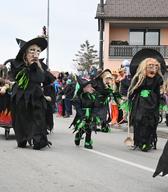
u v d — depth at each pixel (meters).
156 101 11.45
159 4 38.69
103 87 13.78
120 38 38.84
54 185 7.20
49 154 10.09
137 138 11.31
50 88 12.50
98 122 11.32
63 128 16.31
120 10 37.88
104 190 6.95
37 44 11.08
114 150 11.21
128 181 7.60
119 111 17.73
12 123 11.19
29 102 10.73
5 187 7.04
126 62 18.11
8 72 12.13
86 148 11.26
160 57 11.90
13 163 8.94
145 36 38.81
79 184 7.30
